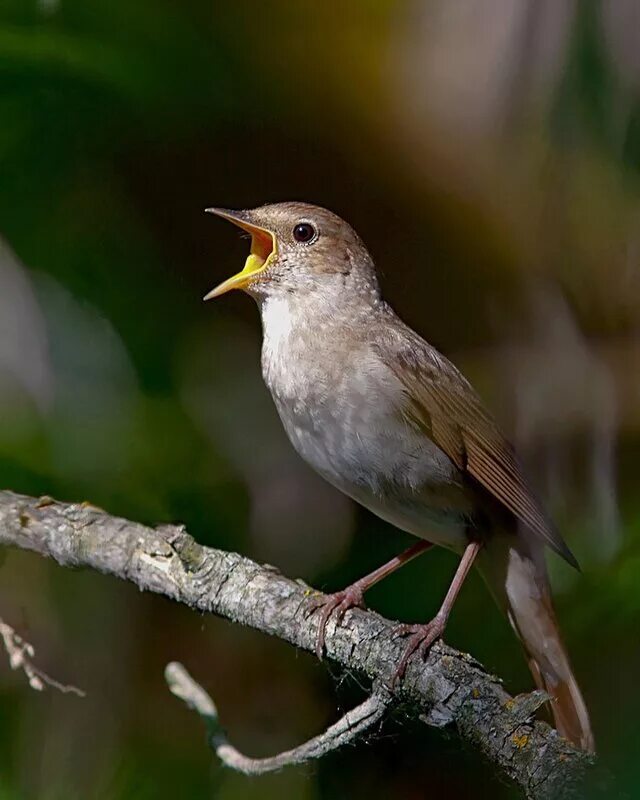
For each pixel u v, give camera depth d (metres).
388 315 4.25
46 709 4.29
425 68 4.32
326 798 4.29
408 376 4.23
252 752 4.30
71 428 4.31
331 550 4.33
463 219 4.36
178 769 4.29
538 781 4.14
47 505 4.23
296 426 4.23
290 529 4.33
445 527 4.24
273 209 4.25
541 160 4.30
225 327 4.36
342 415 4.23
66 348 4.32
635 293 4.35
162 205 4.36
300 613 4.20
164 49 4.33
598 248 4.35
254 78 4.35
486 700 4.16
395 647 4.18
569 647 4.27
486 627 4.30
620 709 4.25
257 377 4.36
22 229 4.33
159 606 4.31
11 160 4.33
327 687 4.31
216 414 4.35
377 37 4.34
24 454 4.30
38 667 4.29
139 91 4.33
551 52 4.26
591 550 4.30
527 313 4.36
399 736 4.29
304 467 4.34
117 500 4.31
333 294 4.24
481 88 4.29
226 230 4.36
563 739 4.15
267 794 4.29
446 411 4.23
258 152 4.36
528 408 4.35
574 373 4.35
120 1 4.32
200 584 4.21
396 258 4.37
